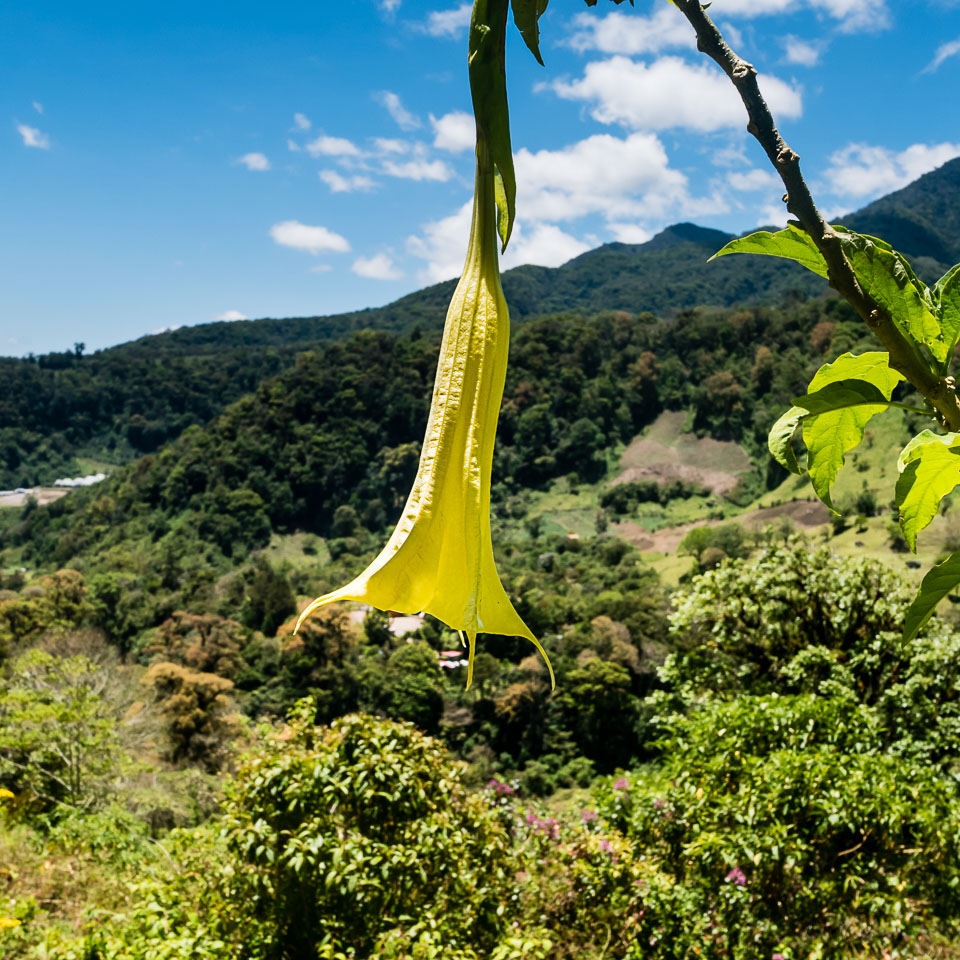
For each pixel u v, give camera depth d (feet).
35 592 179.73
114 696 83.82
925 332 2.16
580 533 258.16
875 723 20.63
